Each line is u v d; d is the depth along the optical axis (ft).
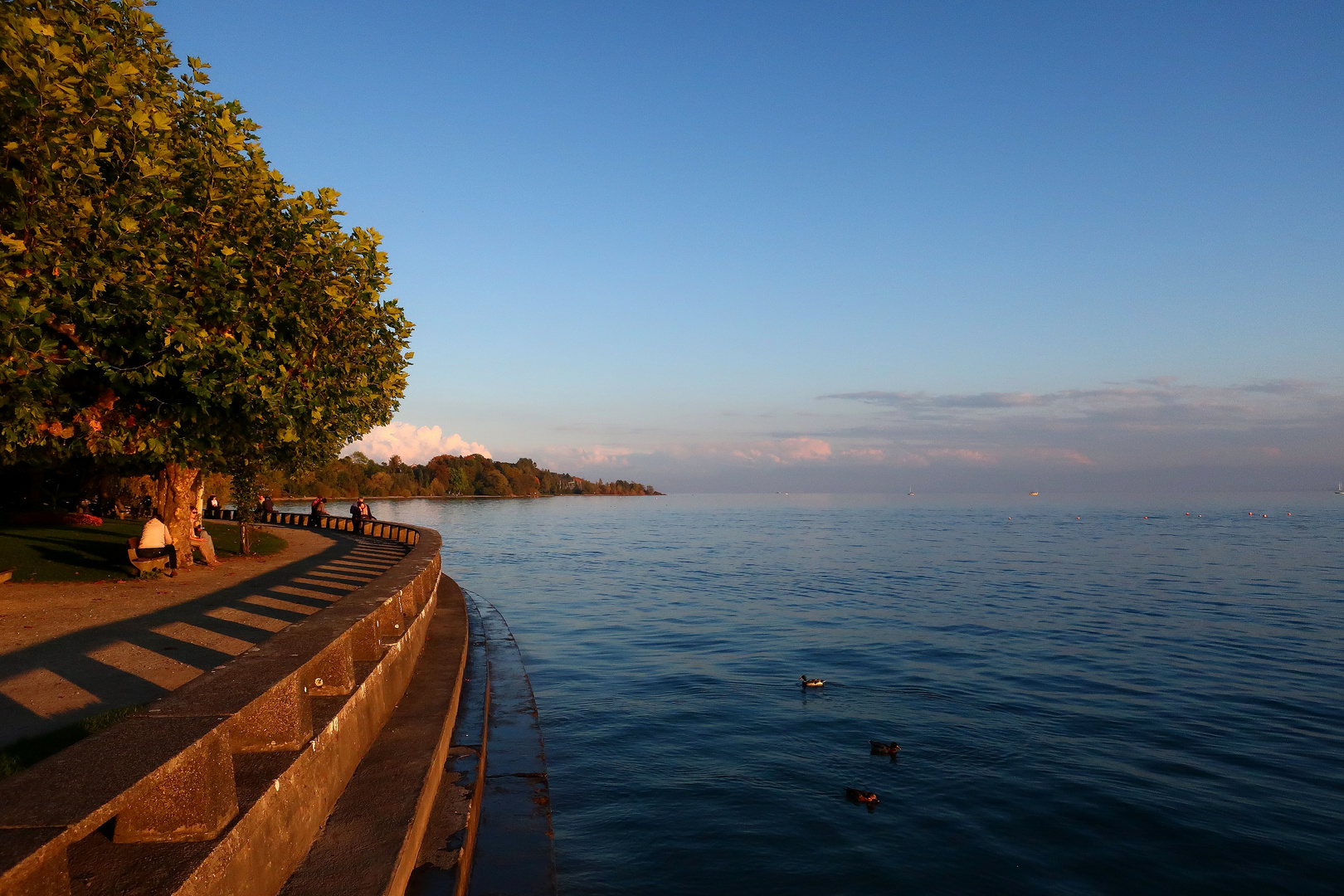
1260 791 39.01
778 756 43.21
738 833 33.45
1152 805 37.09
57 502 133.28
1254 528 372.79
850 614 100.01
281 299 47.06
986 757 43.39
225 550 91.81
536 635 81.87
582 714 50.93
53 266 34.09
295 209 47.80
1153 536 312.29
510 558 187.73
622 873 29.91
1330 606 110.63
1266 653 75.10
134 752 11.23
